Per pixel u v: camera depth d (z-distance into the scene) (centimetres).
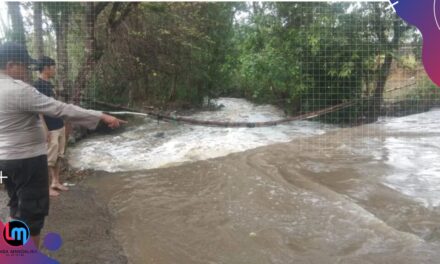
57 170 548
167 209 486
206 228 433
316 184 545
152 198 521
